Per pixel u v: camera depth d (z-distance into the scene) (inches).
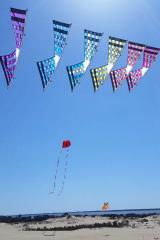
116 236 1649.9
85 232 1846.7
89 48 788.0
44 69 743.7
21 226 2512.3
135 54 859.4
